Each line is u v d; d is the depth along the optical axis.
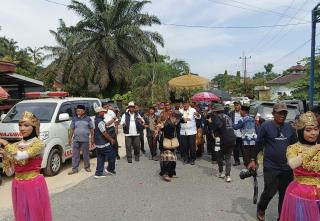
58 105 11.32
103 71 35.28
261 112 13.91
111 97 37.69
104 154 9.94
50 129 10.48
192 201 7.51
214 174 10.10
